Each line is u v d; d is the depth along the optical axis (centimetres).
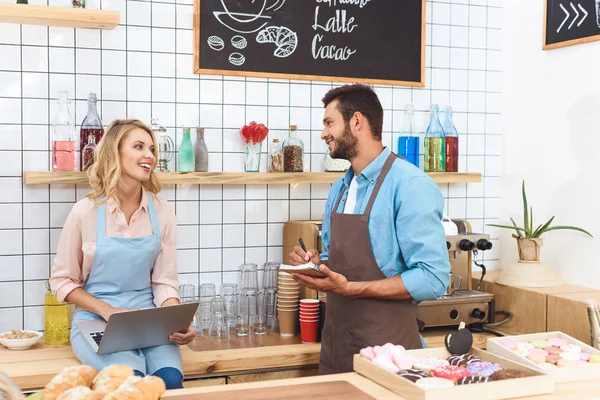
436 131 340
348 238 230
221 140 316
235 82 318
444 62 356
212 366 261
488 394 163
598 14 307
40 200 289
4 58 283
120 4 298
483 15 363
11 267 286
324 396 161
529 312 304
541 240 321
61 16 264
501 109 368
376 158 231
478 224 366
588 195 313
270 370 273
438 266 217
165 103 307
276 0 322
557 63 331
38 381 233
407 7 345
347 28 335
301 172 312
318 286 222
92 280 258
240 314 301
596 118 309
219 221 317
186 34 309
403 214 220
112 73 298
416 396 160
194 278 315
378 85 343
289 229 316
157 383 141
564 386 177
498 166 368
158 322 233
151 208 265
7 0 287
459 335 194
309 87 331
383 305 224
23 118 286
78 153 292
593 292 297
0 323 286
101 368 230
